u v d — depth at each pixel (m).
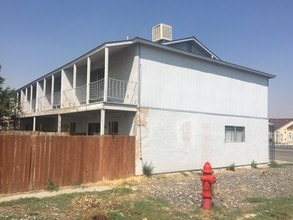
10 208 9.41
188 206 10.29
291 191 13.83
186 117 18.89
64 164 13.16
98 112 18.14
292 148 56.66
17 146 11.84
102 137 14.68
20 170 11.88
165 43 19.45
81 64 20.52
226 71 21.97
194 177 17.27
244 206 10.59
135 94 16.61
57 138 12.98
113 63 18.53
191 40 20.69
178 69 18.67
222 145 21.30
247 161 23.38
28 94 32.22
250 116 23.86
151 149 16.88
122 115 17.41
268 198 12.04
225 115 21.66
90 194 11.53
